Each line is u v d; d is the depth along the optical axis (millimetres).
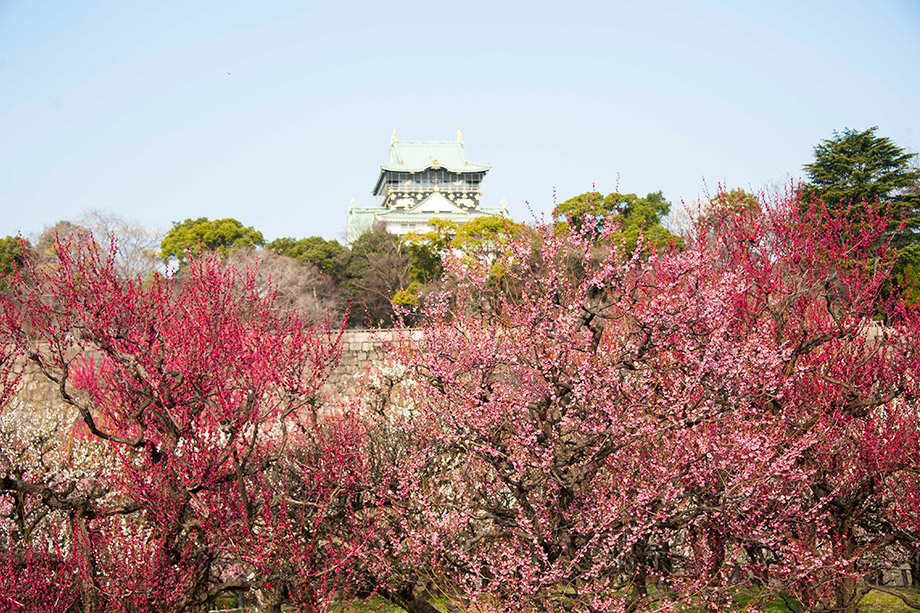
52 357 11812
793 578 12273
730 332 12633
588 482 11992
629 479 11836
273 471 14688
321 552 13484
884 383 15023
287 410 13016
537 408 11625
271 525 12273
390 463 14156
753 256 16672
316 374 13375
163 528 11711
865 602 16281
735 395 11789
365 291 54125
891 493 14664
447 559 12656
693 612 12719
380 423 15148
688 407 11727
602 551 11250
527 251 12242
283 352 13180
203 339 11992
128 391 12375
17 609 10641
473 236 47219
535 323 11641
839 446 13680
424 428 13438
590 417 11188
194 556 12250
